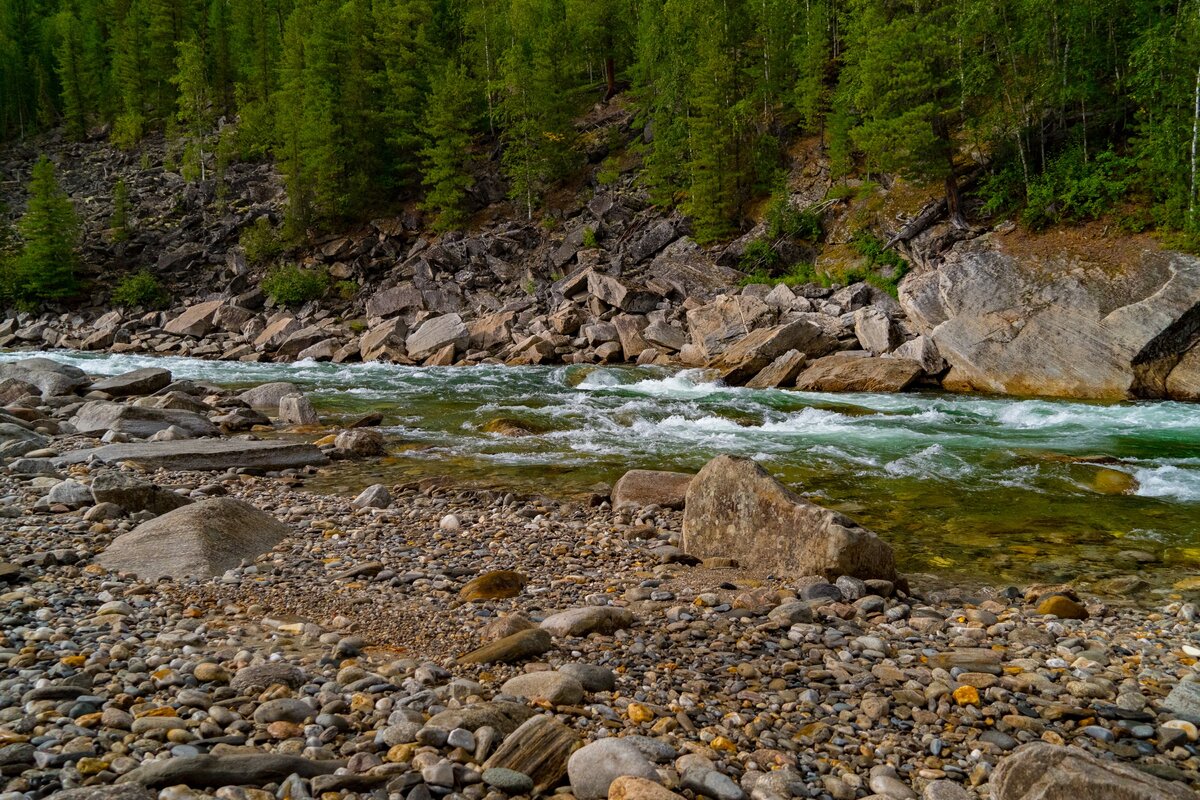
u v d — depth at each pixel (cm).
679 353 3466
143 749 370
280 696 451
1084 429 1873
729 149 4616
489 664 533
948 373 2772
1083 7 3459
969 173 3791
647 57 5725
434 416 2053
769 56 5312
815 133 4922
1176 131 2945
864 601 692
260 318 4959
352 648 546
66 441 1490
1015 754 370
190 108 7581
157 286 5566
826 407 2238
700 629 622
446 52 7219
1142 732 452
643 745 402
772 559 812
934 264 3394
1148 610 730
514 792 359
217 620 610
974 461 1469
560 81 5919
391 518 1018
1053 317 2677
